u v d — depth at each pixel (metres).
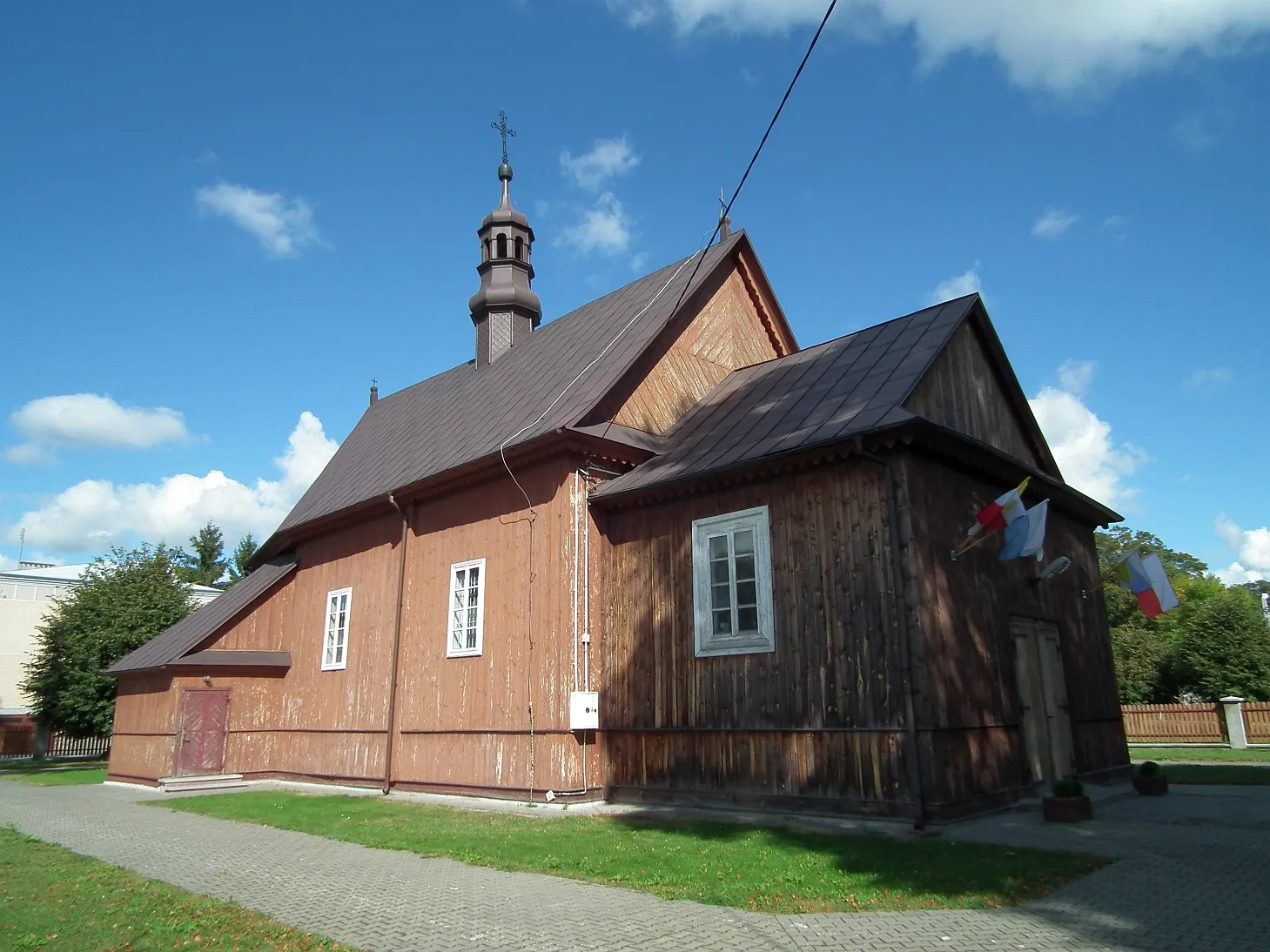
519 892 8.57
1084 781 14.30
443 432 21.02
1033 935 6.56
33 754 38.97
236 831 13.76
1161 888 7.79
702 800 13.12
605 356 17.80
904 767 11.00
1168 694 35.12
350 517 20.84
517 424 17.45
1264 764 20.17
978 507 13.19
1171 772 18.31
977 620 12.44
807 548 12.59
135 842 12.86
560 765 14.46
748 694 12.86
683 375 17.94
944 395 14.05
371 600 19.80
